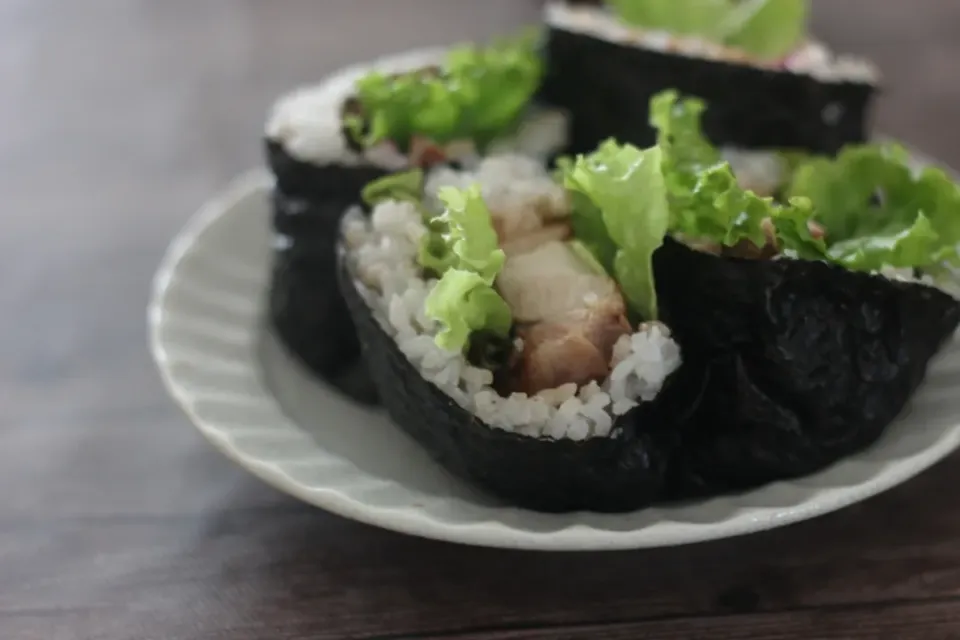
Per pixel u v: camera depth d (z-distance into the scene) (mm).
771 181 365
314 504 323
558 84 404
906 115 460
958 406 333
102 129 491
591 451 317
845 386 323
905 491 340
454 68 376
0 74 531
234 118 492
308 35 546
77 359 388
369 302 338
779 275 320
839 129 386
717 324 328
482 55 386
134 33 558
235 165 466
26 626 323
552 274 333
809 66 389
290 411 363
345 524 341
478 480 331
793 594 321
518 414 318
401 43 531
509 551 333
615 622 318
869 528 333
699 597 322
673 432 331
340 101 384
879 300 324
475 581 327
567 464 319
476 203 324
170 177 462
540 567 329
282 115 387
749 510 311
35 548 338
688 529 305
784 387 324
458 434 325
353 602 324
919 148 441
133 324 399
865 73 390
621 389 320
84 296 409
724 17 404
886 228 340
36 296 409
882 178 344
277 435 347
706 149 345
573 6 435
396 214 347
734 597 321
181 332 369
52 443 363
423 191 357
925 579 322
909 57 497
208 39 549
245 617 323
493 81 375
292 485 322
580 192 339
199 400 346
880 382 325
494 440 319
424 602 323
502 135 387
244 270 396
